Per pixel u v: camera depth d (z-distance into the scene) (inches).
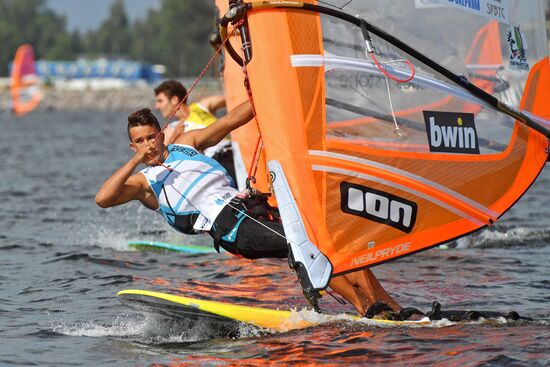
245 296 1024.2
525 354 741.9
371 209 791.7
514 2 888.9
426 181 813.2
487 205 845.8
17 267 1240.8
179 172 872.3
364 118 793.6
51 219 1745.8
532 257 1270.9
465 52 848.3
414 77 816.3
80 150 3821.4
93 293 1064.8
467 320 850.1
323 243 777.6
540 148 877.2
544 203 1911.9
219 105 1451.8
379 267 1206.3
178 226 883.4
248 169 1224.8
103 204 852.6
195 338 844.6
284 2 773.9
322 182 778.2
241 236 850.1
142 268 1226.0
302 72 778.8
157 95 1432.1
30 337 860.0
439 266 1208.8
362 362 738.2
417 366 723.4
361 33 800.9
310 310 894.4
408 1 821.9
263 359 757.9
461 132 834.2
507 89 872.3
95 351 806.5
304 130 776.9
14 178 2605.8
